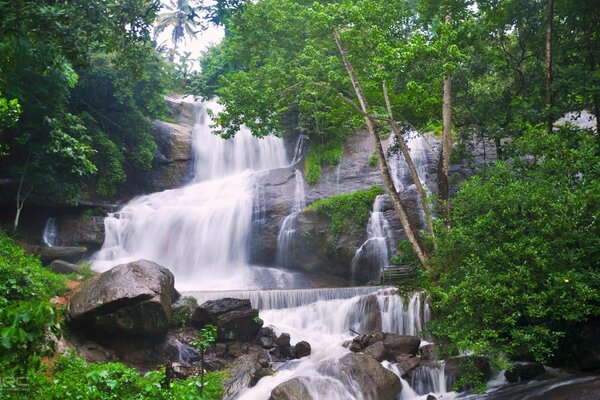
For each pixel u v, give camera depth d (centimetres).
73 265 1873
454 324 1137
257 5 2175
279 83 1959
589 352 1186
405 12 1805
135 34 1380
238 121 1873
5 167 2200
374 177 2591
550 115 1764
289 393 1047
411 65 1564
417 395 1166
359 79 1994
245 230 2502
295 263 2406
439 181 1714
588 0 1805
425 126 2073
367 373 1124
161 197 2769
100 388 750
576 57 1944
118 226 2461
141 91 2852
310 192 2569
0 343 377
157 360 1371
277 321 1622
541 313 1038
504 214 1168
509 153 1608
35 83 1941
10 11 937
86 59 1063
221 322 1438
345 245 2303
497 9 1941
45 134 2077
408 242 1856
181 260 2466
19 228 2278
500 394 1090
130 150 2881
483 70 2072
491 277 1120
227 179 2806
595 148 1468
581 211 1120
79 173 2100
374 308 1559
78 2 1085
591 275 1097
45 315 387
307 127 2855
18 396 586
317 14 1723
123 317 1345
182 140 3103
